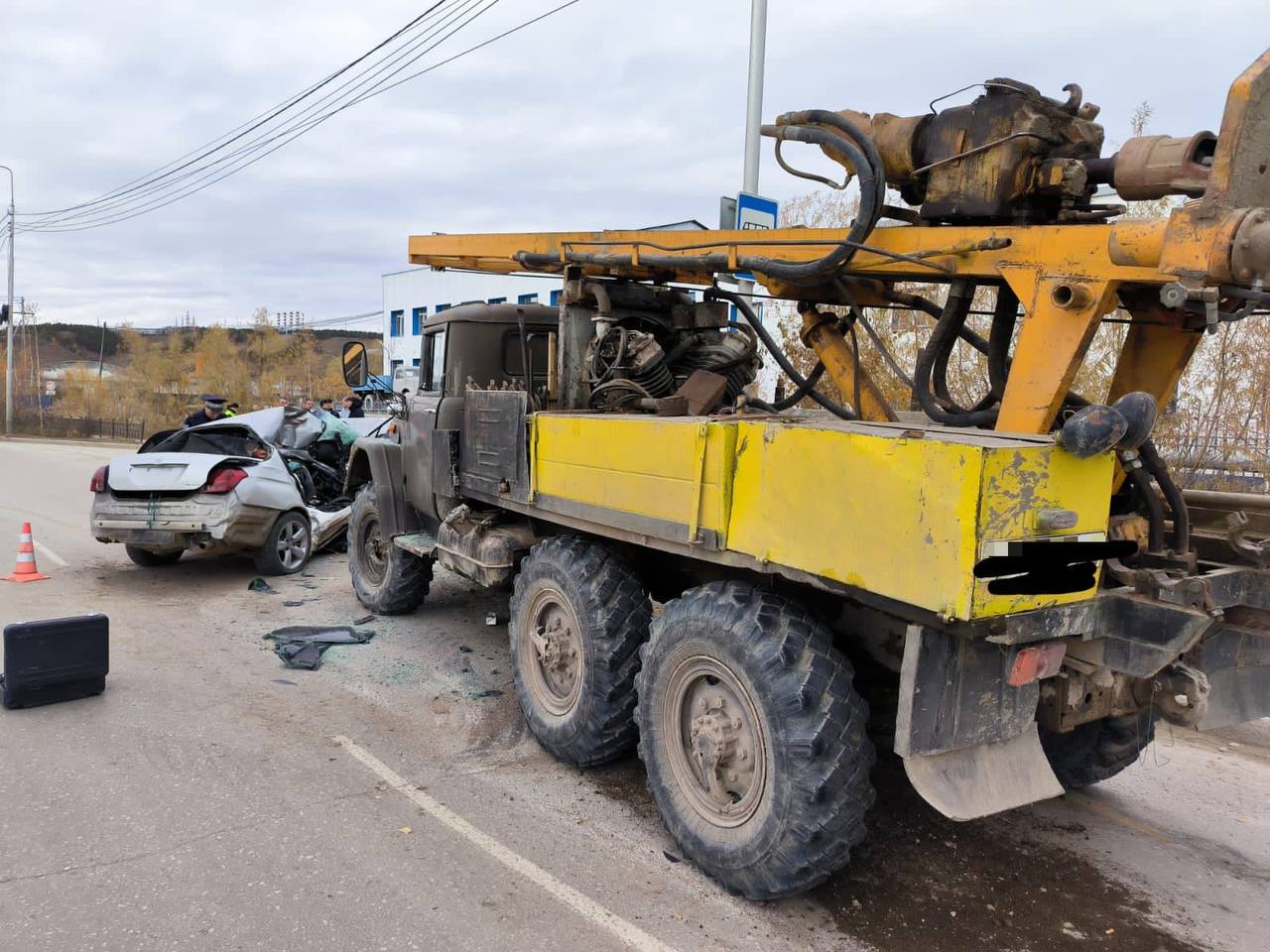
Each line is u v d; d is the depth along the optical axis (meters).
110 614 6.88
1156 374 3.44
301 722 4.73
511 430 4.62
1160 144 2.97
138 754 4.21
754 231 4.11
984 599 2.32
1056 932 3.01
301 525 8.62
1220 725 3.07
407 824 3.61
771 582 3.39
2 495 14.84
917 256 3.39
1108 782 4.34
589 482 3.95
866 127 3.74
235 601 7.42
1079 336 3.00
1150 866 3.50
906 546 2.49
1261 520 3.25
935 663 2.60
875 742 4.62
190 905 2.96
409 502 6.54
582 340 5.01
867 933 2.97
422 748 4.44
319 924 2.88
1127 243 2.70
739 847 3.04
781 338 10.15
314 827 3.54
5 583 7.82
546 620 4.44
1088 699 3.07
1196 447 7.81
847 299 3.93
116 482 7.77
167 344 63.22
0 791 3.77
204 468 7.83
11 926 2.81
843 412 4.35
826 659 2.94
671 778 3.41
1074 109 3.38
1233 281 2.41
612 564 4.07
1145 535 3.08
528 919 2.96
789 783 2.84
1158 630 2.59
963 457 2.32
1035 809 4.00
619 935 2.89
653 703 3.47
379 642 6.27
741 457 3.12
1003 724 2.76
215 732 4.53
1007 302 3.74
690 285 5.38
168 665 5.62
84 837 3.40
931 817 3.87
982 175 3.33
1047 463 2.41
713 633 3.13
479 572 5.02
